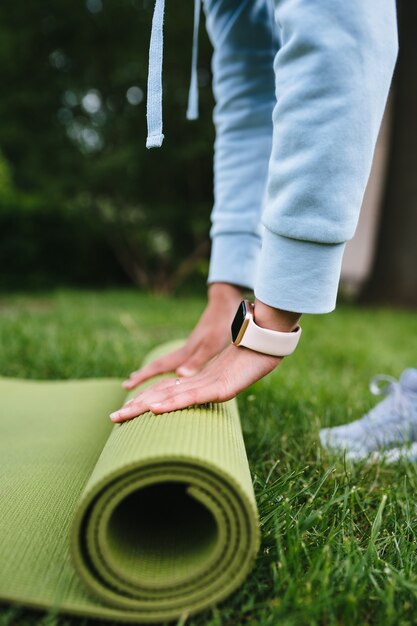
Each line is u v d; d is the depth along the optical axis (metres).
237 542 0.79
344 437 1.51
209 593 0.79
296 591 0.83
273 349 0.97
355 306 6.73
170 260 7.19
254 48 1.46
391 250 6.74
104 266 7.79
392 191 6.72
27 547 0.88
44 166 7.21
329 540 0.95
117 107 6.85
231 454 0.86
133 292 7.02
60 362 2.38
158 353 1.70
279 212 0.91
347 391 2.12
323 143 0.87
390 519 1.11
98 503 0.78
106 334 3.33
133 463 0.77
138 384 1.44
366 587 0.89
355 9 0.86
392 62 0.91
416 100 6.48
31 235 7.22
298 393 2.00
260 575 0.90
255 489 1.17
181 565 0.82
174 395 0.99
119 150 6.60
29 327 3.11
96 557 0.78
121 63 6.47
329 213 0.89
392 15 0.91
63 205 7.29
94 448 1.27
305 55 0.88
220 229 1.48
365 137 0.88
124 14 6.60
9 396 1.72
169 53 6.14
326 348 3.16
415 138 6.54
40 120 7.06
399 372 2.67
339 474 1.28
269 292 0.94
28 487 1.06
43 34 6.93
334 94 0.87
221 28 1.50
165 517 0.94
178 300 6.07
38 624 0.78
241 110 1.49
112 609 0.78
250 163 1.47
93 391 1.79
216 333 1.44
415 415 1.51
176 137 6.62
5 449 1.26
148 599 0.79
